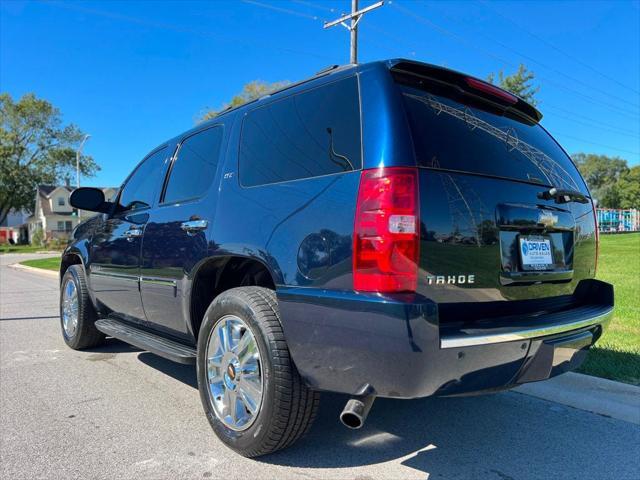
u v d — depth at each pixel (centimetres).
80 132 6550
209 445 309
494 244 254
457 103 277
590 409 369
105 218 495
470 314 246
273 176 290
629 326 560
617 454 297
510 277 260
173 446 308
